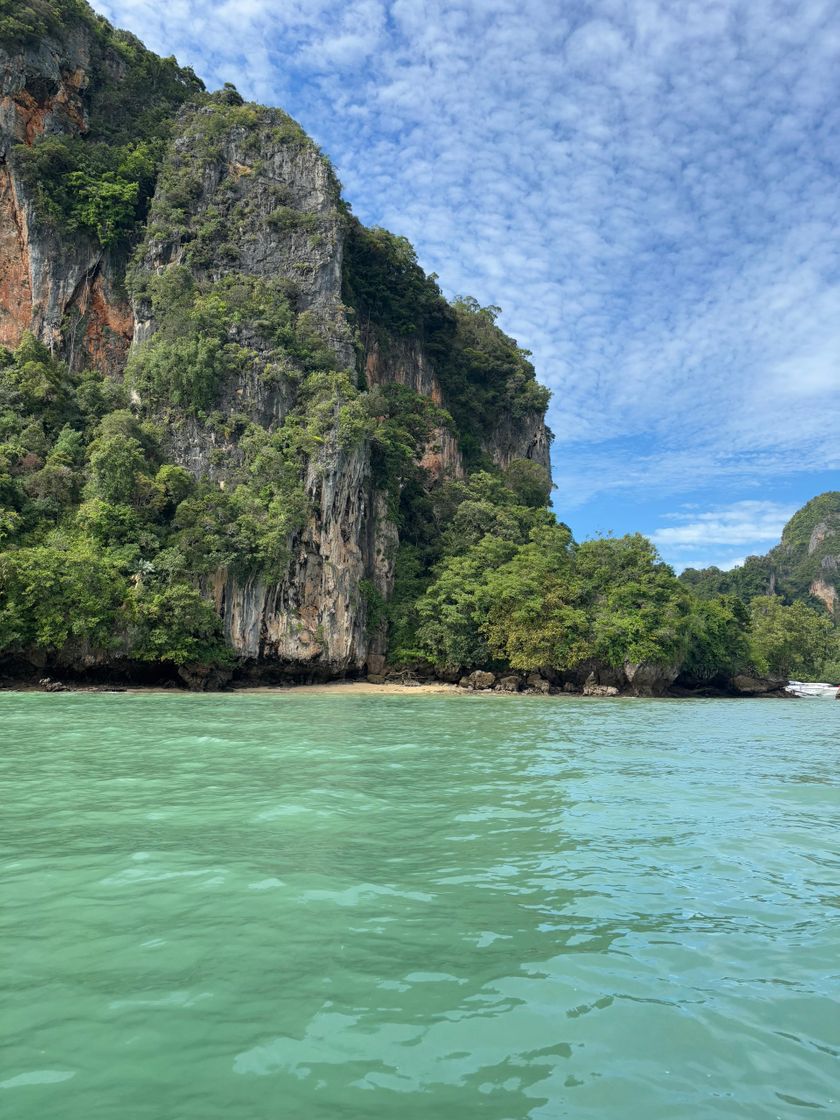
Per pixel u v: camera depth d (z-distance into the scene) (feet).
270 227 201.77
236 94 228.84
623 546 193.47
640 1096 14.05
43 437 160.35
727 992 18.31
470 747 62.59
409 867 27.66
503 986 18.25
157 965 18.93
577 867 28.04
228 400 171.94
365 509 182.91
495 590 175.11
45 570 128.26
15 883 24.90
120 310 198.80
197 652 139.33
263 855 28.60
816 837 33.55
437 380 256.52
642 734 79.05
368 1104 13.52
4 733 64.69
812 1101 14.07
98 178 200.44
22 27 197.16
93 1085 13.92
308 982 18.17
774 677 230.07
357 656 168.55
